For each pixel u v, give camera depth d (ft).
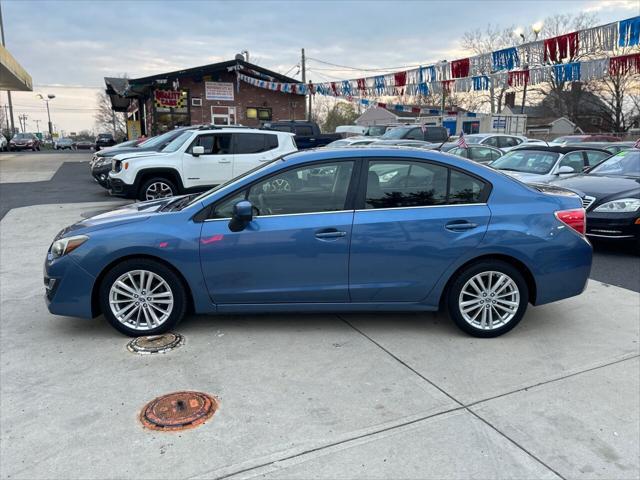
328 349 13.15
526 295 13.87
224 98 87.04
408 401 10.77
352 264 13.34
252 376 11.72
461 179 13.70
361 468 8.70
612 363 12.55
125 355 12.72
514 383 11.57
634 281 19.34
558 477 8.55
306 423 9.95
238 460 8.88
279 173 13.50
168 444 9.29
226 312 13.74
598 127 156.04
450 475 8.55
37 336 13.89
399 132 66.74
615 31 27.04
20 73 78.95
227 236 13.16
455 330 14.48
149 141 43.73
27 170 64.28
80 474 8.50
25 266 20.75
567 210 13.87
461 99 172.14
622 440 9.55
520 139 57.98
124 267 13.35
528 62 32.09
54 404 10.52
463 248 13.37
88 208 34.78
